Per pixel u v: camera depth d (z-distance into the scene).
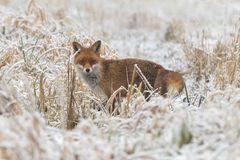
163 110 8.52
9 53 13.26
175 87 11.91
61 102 10.24
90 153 6.82
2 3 27.22
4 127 7.32
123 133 8.27
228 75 13.24
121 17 27.02
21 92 10.65
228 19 25.83
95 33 18.12
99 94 12.78
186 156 6.91
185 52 16.83
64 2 28.83
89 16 25.72
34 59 13.23
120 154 6.97
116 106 11.25
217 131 7.76
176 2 32.47
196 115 8.70
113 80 12.51
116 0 32.34
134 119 8.70
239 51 14.42
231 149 6.97
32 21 17.12
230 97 9.67
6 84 9.48
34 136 6.81
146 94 12.28
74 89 10.98
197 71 15.76
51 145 7.25
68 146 7.03
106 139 7.71
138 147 7.40
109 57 14.38
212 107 8.45
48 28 16.53
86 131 7.65
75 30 16.81
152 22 25.59
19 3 26.73
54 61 13.18
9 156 6.60
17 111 8.91
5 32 16.78
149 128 8.12
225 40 16.58
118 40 21.89
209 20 25.94
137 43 21.25
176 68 16.64
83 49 12.54
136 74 12.34
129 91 10.33
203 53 15.88
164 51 19.64
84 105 10.67
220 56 15.72
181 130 7.53
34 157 6.66
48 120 10.12
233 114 7.85
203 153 7.06
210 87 13.16
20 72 11.87
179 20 23.67
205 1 31.16
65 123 9.97
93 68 12.23
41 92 10.38
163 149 7.22
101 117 9.65
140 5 31.20
